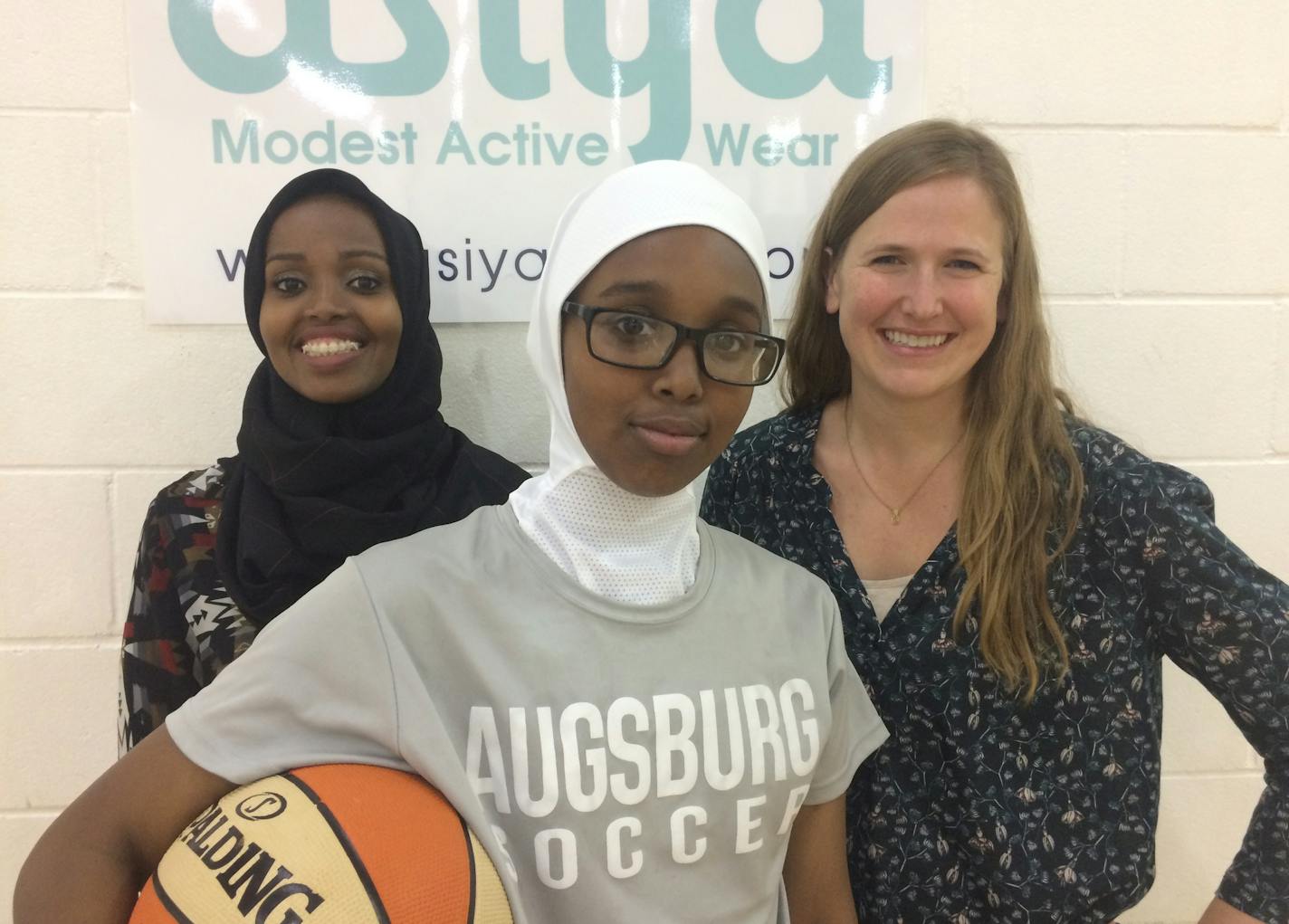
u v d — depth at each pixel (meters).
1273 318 1.22
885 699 0.86
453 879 0.58
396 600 0.64
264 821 0.58
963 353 0.85
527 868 0.62
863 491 0.96
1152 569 0.82
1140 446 1.23
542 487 0.71
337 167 1.10
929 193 0.83
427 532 0.71
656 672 0.66
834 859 0.79
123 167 1.09
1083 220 1.19
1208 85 1.17
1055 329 1.20
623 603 0.66
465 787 0.61
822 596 0.78
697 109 1.13
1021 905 0.81
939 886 0.84
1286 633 0.78
